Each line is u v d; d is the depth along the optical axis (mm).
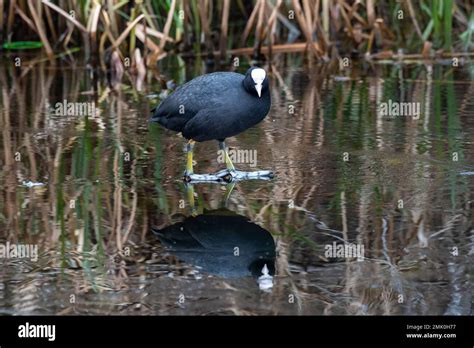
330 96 17000
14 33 21266
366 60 20156
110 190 11797
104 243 10078
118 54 19000
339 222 10570
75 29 20609
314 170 12547
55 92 17609
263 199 11406
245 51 20609
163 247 9938
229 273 9266
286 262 9539
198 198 11484
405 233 10219
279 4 19609
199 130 11836
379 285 8977
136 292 8852
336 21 20047
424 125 14758
